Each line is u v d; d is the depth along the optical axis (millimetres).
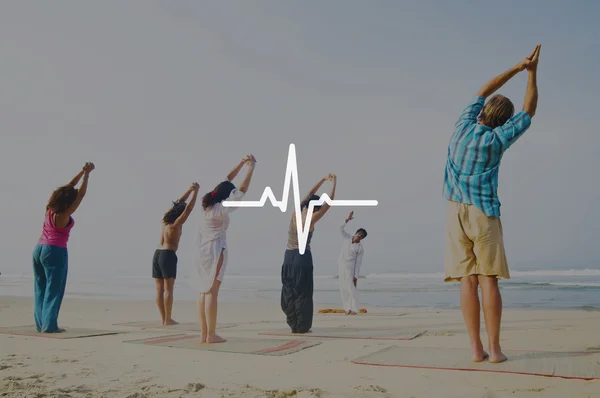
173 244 7328
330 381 3297
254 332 6441
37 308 6078
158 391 3025
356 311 9508
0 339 5414
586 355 3945
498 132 3625
